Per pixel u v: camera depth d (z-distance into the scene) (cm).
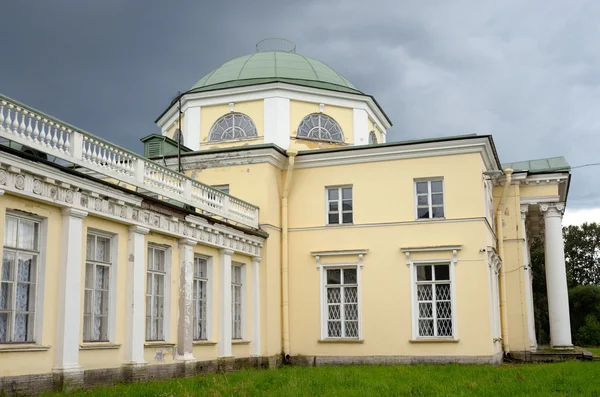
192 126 2895
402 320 2383
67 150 1482
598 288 5841
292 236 2558
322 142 2853
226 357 2100
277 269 2492
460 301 2331
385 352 2380
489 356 2269
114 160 1648
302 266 2527
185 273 1916
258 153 2456
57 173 1412
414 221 2423
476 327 2300
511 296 2817
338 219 2545
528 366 2181
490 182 2745
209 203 2098
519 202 2902
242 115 2856
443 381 1593
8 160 1284
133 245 1689
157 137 2603
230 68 3033
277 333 2448
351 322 2466
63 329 1416
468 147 2397
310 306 2489
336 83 3000
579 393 1348
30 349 1333
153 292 1816
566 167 2880
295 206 2577
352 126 2933
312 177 2577
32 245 1402
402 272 2411
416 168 2456
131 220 1680
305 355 2458
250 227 2355
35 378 1339
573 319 5856
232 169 2492
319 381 1565
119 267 1648
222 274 2142
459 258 2356
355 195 2516
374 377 1694
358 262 2462
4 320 1319
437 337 2345
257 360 2295
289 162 2547
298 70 2973
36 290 1396
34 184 1362
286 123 2805
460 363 2289
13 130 1357
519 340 2764
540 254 5816
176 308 1881
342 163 2544
